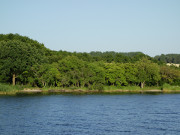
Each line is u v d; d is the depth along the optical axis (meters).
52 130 35.06
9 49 93.94
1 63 93.25
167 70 135.00
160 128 37.41
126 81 125.75
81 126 37.88
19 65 93.50
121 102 69.38
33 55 102.62
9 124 38.34
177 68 157.25
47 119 42.69
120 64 129.12
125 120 43.19
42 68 102.19
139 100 75.00
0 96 77.12
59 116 45.75
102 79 113.44
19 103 62.09
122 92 107.88
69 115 47.00
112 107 58.94
